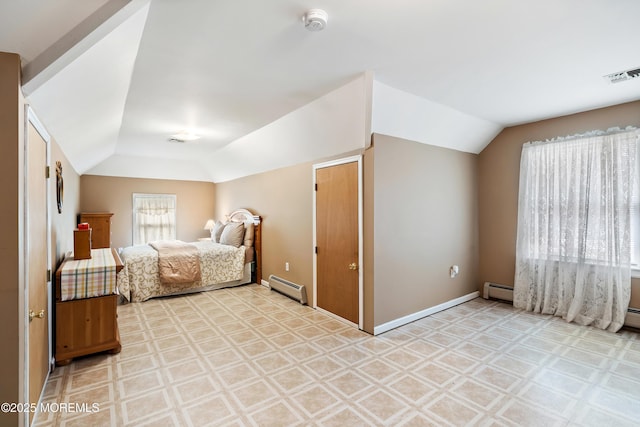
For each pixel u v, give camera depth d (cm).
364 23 175
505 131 410
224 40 191
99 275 262
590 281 335
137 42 188
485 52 211
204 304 410
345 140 328
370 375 233
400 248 333
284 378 229
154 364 251
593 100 307
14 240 144
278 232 470
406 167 339
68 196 370
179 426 178
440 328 326
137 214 643
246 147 468
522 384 221
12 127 142
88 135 326
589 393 210
